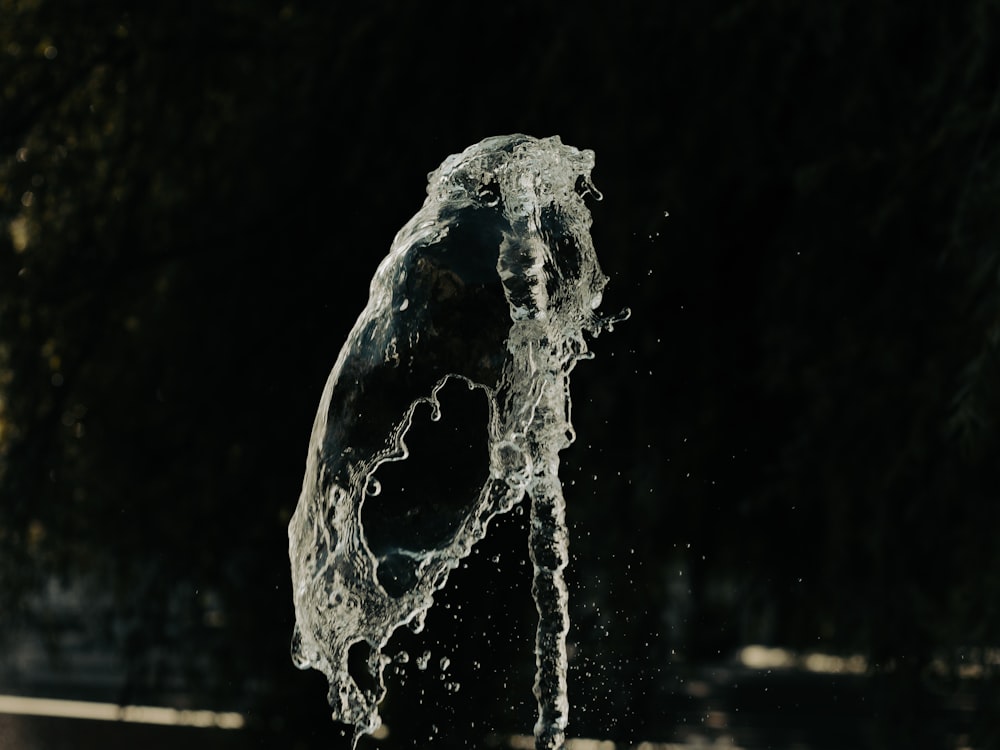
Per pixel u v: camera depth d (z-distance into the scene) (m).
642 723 5.39
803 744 9.94
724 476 5.36
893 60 4.81
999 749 4.75
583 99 5.04
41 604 6.37
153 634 6.28
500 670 5.22
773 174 5.03
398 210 5.58
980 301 4.50
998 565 4.71
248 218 5.93
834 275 4.95
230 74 6.07
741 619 5.57
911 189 4.71
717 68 4.91
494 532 5.09
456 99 5.34
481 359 2.33
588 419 5.25
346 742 6.00
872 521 5.01
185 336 6.07
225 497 6.03
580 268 2.47
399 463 2.33
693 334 5.30
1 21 6.04
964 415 4.15
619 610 5.34
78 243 6.16
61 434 6.19
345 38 5.34
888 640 5.16
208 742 6.31
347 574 2.31
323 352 5.91
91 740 9.59
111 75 6.19
